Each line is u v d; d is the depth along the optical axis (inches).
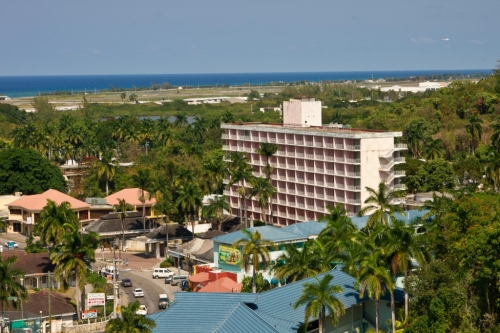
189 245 6943.9
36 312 5300.2
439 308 3885.3
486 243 4010.8
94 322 5383.9
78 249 5477.4
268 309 4173.2
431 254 4909.0
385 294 4554.6
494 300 4045.3
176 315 4180.6
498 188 7785.4
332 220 5339.6
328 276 3983.8
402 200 7372.1
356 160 7317.9
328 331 4379.9
